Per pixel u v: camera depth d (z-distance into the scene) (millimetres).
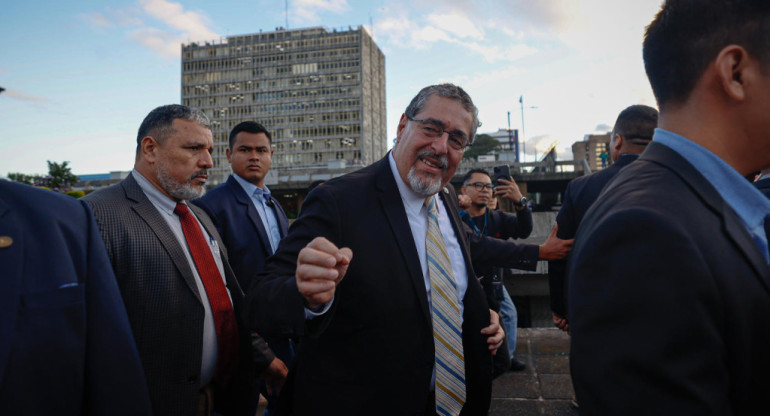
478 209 3137
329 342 1271
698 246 546
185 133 1624
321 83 107312
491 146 72188
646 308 527
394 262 1273
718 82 640
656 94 742
